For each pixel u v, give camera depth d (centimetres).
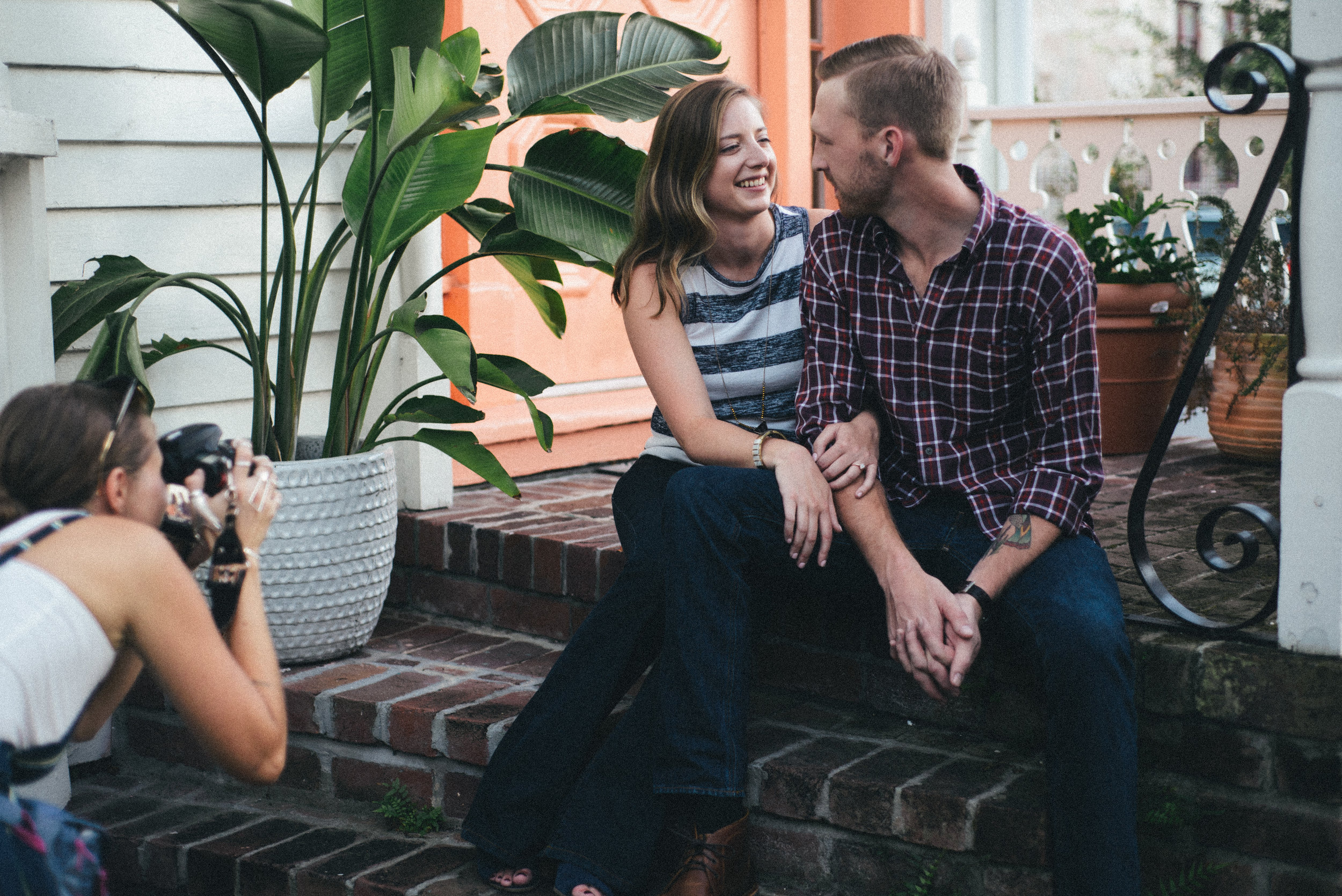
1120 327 398
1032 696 227
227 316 313
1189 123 429
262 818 268
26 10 291
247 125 331
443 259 375
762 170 241
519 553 310
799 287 250
